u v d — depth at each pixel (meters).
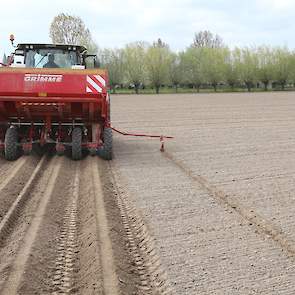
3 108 10.00
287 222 6.00
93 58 12.05
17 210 6.42
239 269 4.55
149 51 62.72
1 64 11.45
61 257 4.95
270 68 66.75
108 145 10.30
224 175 9.02
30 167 9.25
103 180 8.30
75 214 6.49
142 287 4.29
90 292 4.10
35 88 9.73
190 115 24.61
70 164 10.00
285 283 4.26
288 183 8.38
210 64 65.81
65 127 10.97
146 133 16.44
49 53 11.41
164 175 8.98
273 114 25.38
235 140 14.47
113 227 5.72
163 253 4.94
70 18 50.81
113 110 28.23
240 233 5.59
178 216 6.24
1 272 4.41
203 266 4.62
